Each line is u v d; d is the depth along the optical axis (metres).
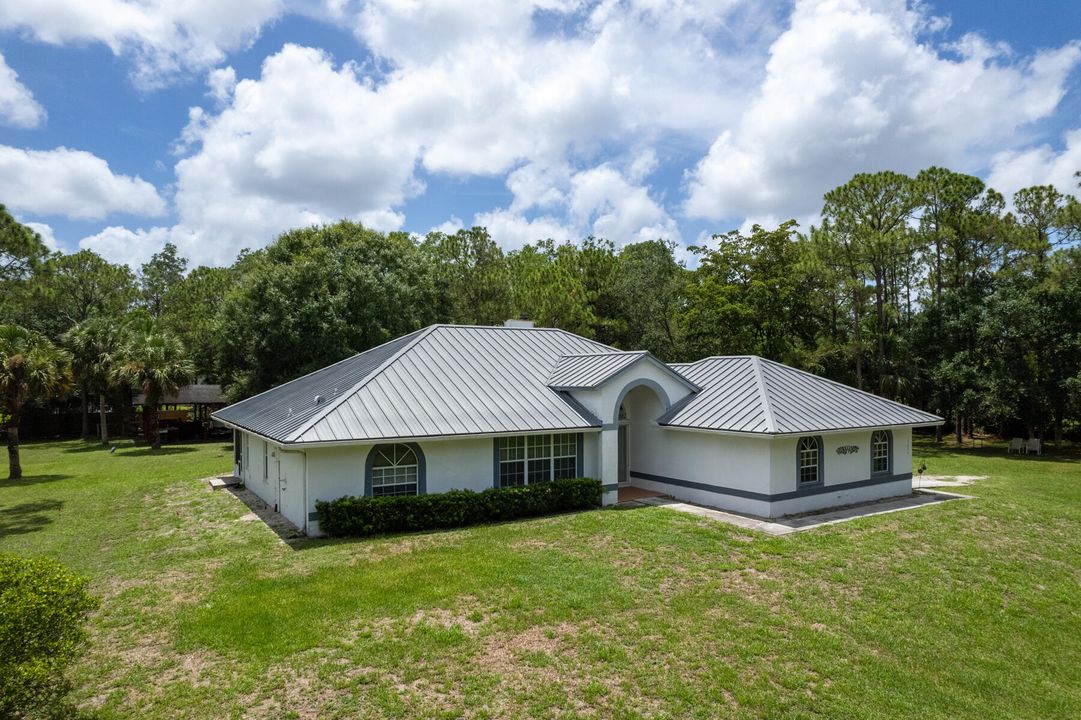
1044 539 15.76
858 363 39.81
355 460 15.94
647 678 8.58
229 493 21.88
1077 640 10.38
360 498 15.53
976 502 19.89
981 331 34.19
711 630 10.10
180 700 7.94
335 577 12.25
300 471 15.88
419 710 7.72
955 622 10.80
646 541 14.80
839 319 42.44
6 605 6.43
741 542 14.80
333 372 23.81
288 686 8.27
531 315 41.12
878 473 20.47
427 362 19.88
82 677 8.52
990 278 36.53
